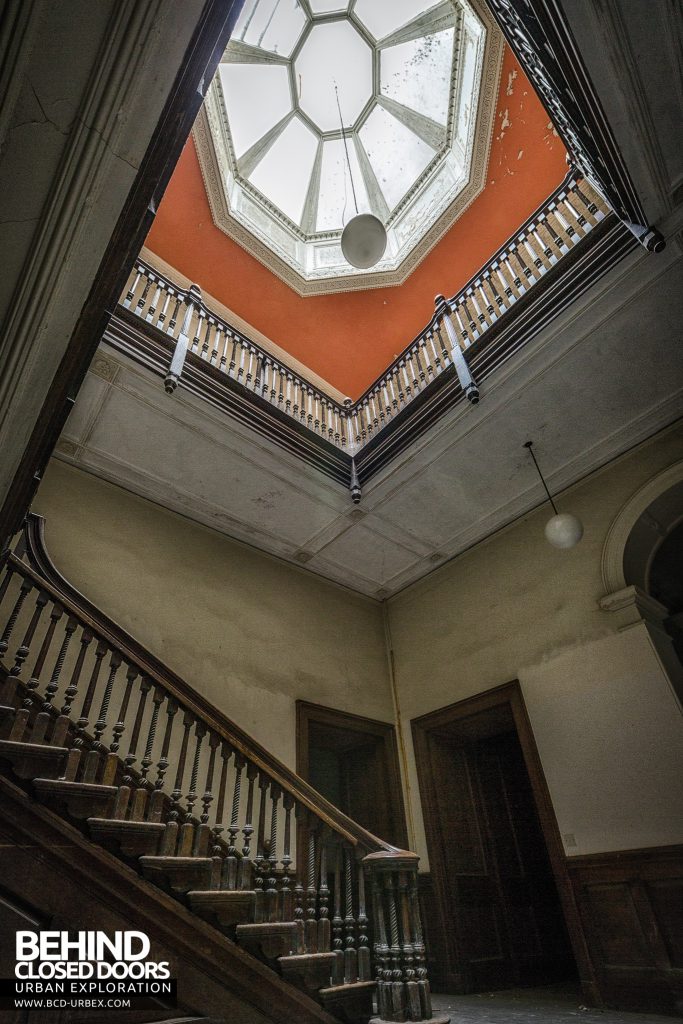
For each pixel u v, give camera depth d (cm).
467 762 693
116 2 150
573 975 620
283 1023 300
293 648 656
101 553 540
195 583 603
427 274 828
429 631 724
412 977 321
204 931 297
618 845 470
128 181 191
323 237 913
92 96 163
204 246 784
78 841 281
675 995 403
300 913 346
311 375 913
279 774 391
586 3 269
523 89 662
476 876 605
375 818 658
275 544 684
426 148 855
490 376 503
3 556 355
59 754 291
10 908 255
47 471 541
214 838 345
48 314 206
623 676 517
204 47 183
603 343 471
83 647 353
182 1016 275
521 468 593
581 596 578
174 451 548
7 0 137
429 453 564
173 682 391
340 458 597
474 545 712
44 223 181
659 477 550
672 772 460
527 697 583
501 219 763
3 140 160
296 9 763
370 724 679
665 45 286
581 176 481
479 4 632
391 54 813
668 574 669
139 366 468
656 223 394
